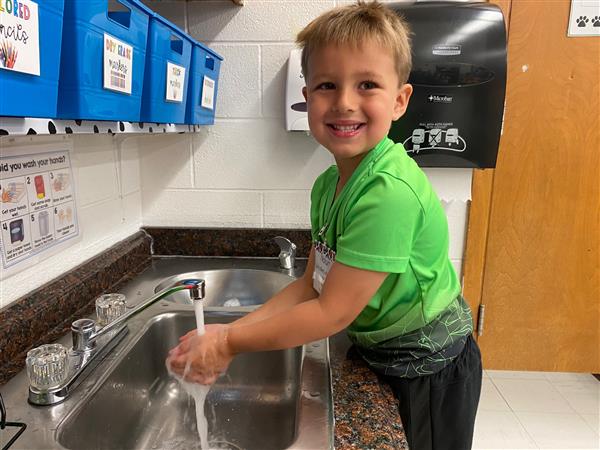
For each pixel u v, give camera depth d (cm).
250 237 150
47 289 96
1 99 47
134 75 79
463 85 130
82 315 101
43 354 72
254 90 143
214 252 152
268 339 73
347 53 71
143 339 95
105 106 68
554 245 161
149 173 150
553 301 167
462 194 149
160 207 153
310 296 93
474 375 91
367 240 69
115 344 89
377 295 81
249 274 139
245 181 150
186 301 129
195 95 118
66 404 70
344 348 92
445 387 86
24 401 71
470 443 92
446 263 88
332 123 74
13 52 47
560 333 170
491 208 158
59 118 60
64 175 103
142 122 89
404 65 79
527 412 193
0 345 79
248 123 146
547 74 147
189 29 140
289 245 140
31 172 91
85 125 67
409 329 83
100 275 113
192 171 150
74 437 68
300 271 138
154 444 90
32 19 50
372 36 71
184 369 78
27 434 63
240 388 102
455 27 128
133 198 146
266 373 102
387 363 83
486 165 136
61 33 57
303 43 80
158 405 99
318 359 85
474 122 132
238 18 139
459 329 89
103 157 124
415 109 131
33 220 92
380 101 73
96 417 75
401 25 80
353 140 75
